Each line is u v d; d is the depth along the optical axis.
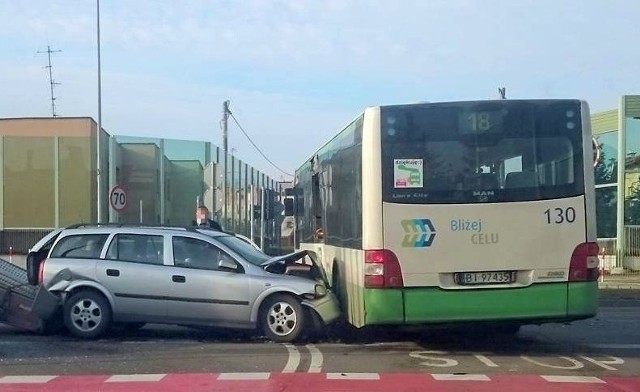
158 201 38.94
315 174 16.34
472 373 9.52
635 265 29.83
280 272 12.75
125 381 8.94
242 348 11.59
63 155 37.78
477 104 10.36
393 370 9.73
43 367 9.88
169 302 12.28
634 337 13.12
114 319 12.43
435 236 10.20
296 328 12.11
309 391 8.41
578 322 15.34
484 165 10.29
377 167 10.27
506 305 10.16
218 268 12.33
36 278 13.02
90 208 37.41
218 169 23.97
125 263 12.45
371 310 10.19
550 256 10.25
